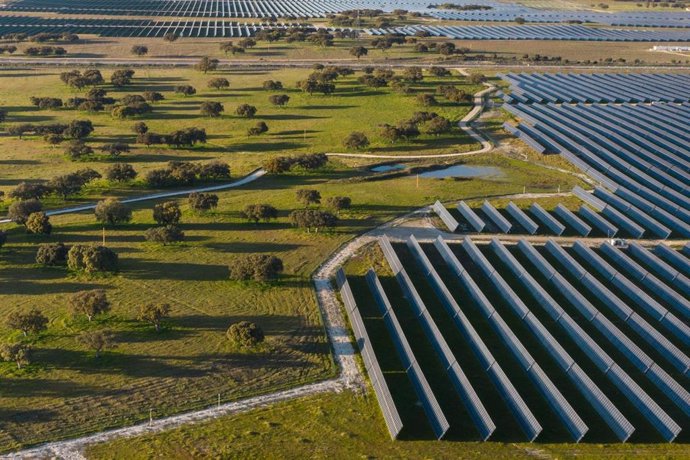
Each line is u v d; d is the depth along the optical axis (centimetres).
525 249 10688
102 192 12900
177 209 11294
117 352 7950
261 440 6638
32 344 8050
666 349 8256
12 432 6606
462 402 7288
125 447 6481
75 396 7156
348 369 7825
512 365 7925
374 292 9431
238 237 11144
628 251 11025
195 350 8044
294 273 10006
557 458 6525
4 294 9200
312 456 6450
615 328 8506
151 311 8350
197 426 6806
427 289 9600
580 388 7550
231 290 9469
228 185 13462
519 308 8988
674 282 10012
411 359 7756
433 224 11862
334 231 11444
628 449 6681
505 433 6850
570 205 12862
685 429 7000
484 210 12412
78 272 9856
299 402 7231
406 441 6694
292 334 8456
